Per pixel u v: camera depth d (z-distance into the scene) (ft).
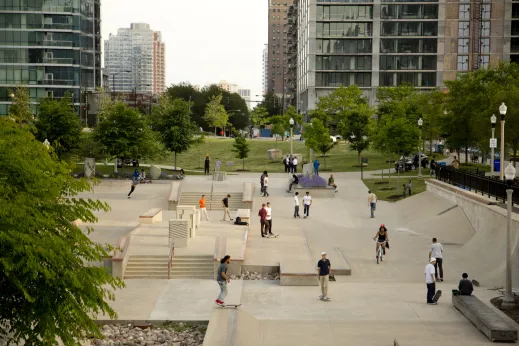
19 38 328.08
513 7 384.06
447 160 242.37
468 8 383.24
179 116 211.20
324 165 218.79
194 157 258.98
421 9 386.11
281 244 103.14
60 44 331.36
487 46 384.47
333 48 390.83
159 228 113.80
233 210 147.02
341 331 60.95
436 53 386.73
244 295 76.13
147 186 176.55
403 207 144.15
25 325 46.47
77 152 188.65
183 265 88.84
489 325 57.93
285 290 78.59
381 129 186.09
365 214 139.03
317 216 137.18
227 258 69.31
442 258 90.79
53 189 49.26
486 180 112.98
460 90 204.85
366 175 199.31
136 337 62.34
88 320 49.16
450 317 65.41
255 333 59.88
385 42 389.60
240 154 223.10
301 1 455.63
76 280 45.32
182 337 62.28
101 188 171.83
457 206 124.26
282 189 172.76
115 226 119.44
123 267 85.61
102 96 345.72
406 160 209.67
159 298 75.00
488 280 81.51
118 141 181.57
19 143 50.44
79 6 334.44
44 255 44.11
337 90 334.03
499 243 92.68
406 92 315.17
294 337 59.26
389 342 57.72
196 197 151.74
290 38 581.12
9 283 46.06
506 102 160.56
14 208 43.75
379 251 95.20
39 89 330.95
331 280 85.35
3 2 326.24
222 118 422.41
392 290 77.97
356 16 387.75
